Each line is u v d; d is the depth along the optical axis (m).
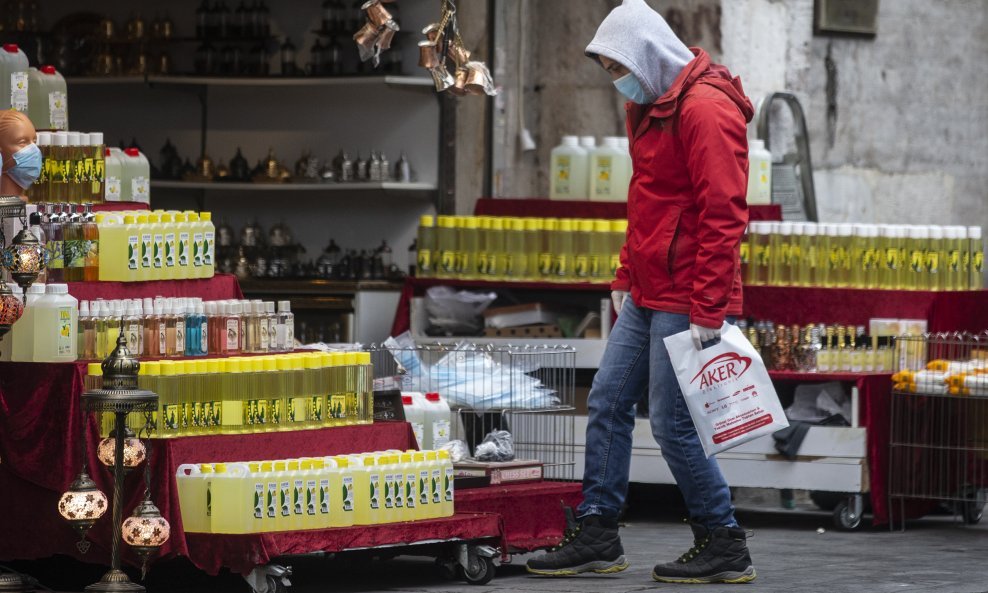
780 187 23.36
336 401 15.05
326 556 15.76
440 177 23.73
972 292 20.84
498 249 21.20
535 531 16.00
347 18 23.78
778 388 20.88
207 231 15.52
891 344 20.20
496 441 16.83
